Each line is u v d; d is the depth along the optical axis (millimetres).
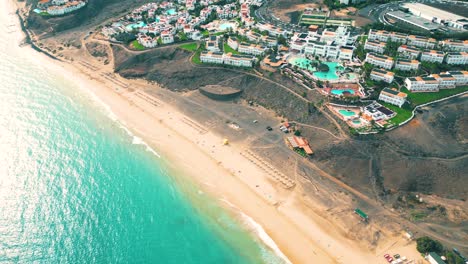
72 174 161875
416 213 140875
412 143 161500
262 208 147250
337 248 131375
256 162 168250
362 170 156625
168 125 193625
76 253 130375
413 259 125688
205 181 160000
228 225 141500
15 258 126688
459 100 181750
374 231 135750
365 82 196250
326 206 146375
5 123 189750
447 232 133250
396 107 180250
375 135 165375
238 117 196500
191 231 139625
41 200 148375
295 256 129500
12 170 161250
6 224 137875
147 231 139750
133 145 180250
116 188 156750
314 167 163375
